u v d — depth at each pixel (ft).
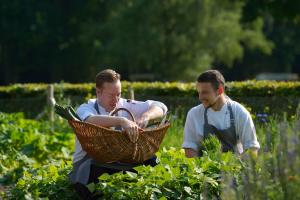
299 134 27.09
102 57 234.17
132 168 32.65
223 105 36.45
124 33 220.02
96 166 32.27
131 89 67.87
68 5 276.62
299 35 303.68
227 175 28.76
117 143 31.04
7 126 57.57
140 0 218.38
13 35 264.72
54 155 54.29
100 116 31.48
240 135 36.42
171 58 222.69
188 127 37.22
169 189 31.40
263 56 303.07
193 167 32.63
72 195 32.96
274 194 26.03
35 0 269.44
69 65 277.64
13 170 45.44
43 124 66.03
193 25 219.20
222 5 222.69
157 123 33.14
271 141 31.37
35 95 86.53
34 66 284.20
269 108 65.31
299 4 159.33
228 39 222.48
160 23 219.61
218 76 36.19
